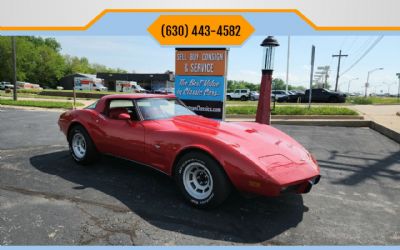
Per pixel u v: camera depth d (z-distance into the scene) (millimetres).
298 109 13281
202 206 3520
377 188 4441
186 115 4703
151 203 3697
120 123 4477
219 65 7410
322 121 11047
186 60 7738
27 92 38562
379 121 10531
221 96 7473
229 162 3268
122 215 3361
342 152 6664
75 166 5094
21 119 11391
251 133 4000
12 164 5160
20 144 6801
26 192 3926
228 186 3393
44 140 7305
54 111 15070
